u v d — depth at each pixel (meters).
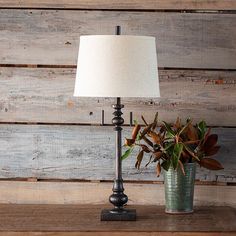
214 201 2.67
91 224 2.26
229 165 2.67
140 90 2.20
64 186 2.67
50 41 2.65
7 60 2.66
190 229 2.18
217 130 2.66
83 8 2.65
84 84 2.22
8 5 2.65
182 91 2.66
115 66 2.18
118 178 2.39
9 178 2.67
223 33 2.65
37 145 2.67
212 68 2.66
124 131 2.65
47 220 2.32
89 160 2.66
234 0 2.64
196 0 2.64
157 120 2.66
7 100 2.67
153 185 2.67
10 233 2.16
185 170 2.44
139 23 2.65
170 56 2.65
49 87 2.66
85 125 2.67
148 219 2.35
